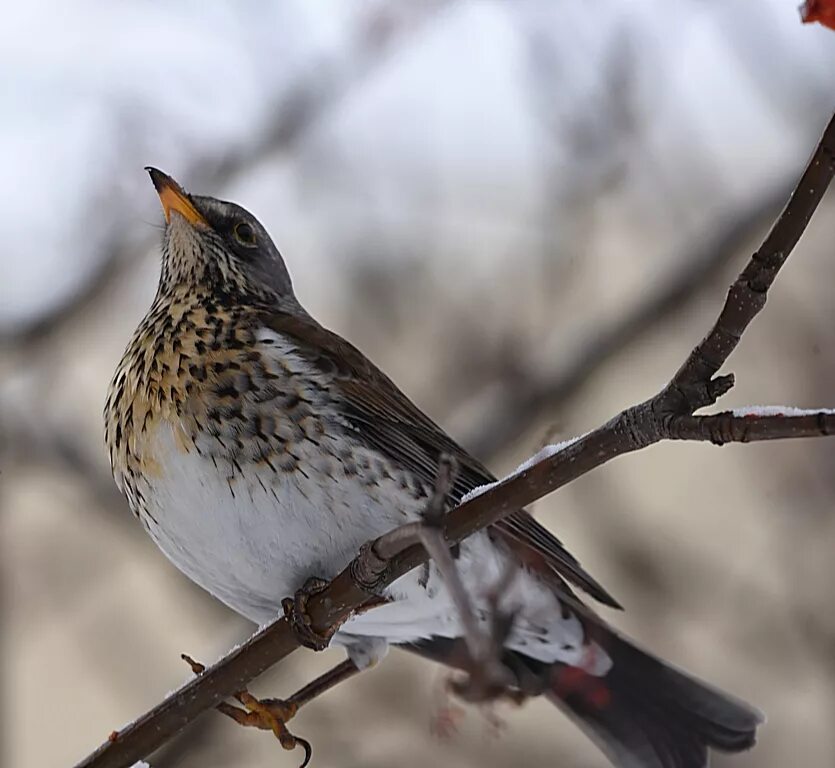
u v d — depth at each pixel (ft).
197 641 45.34
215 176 41.16
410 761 39.52
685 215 42.80
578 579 30.94
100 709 44.29
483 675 21.03
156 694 44.62
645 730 33.83
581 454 21.72
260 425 29.58
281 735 27.84
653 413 21.09
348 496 29.78
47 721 43.88
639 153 42.70
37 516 44.70
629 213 43.60
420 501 30.60
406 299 44.50
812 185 20.34
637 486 46.16
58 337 43.88
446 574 18.57
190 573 30.99
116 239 42.63
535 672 33.88
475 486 31.73
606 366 44.34
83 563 45.03
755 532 44.42
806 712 42.01
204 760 36.50
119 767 25.45
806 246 45.80
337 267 44.86
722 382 20.92
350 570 24.50
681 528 44.78
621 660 33.65
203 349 30.32
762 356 45.03
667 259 42.14
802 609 42.96
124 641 44.98
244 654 25.45
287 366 30.17
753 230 40.65
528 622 32.48
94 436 45.19
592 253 43.86
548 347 42.91
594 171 43.11
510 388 42.14
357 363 31.35
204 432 29.55
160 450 29.76
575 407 44.06
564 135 42.34
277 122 41.57
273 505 29.40
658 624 42.83
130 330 45.47
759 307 20.65
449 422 42.63
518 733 41.29
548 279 43.65
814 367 44.27
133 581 45.62
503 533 30.53
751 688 42.34
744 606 43.11
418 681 40.65
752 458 45.47
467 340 43.57
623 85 41.57
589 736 33.94
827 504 44.21
